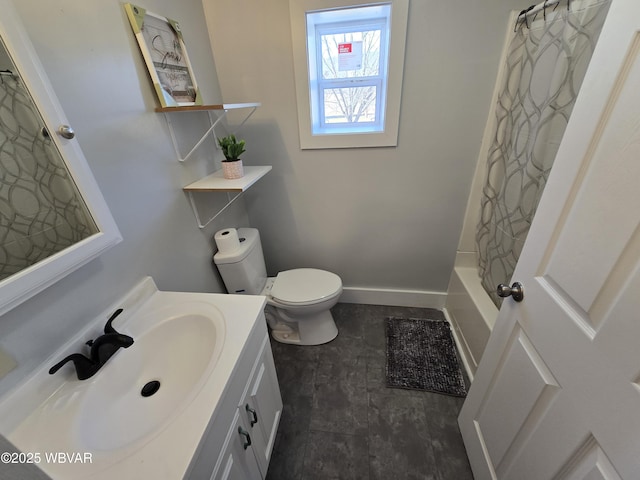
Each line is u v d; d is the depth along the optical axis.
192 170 1.30
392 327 1.93
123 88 0.91
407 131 1.54
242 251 1.47
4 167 0.60
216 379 0.69
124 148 0.92
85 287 0.78
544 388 0.71
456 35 1.30
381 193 1.74
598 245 0.55
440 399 1.46
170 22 1.13
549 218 0.70
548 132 1.09
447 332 1.87
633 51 0.48
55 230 0.68
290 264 2.11
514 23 1.25
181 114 1.21
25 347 0.63
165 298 1.00
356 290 2.13
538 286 0.74
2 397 0.60
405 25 1.30
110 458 0.55
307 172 1.73
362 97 1.59
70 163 0.68
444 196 1.69
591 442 0.57
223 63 1.50
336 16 1.38
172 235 1.16
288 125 1.60
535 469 0.74
